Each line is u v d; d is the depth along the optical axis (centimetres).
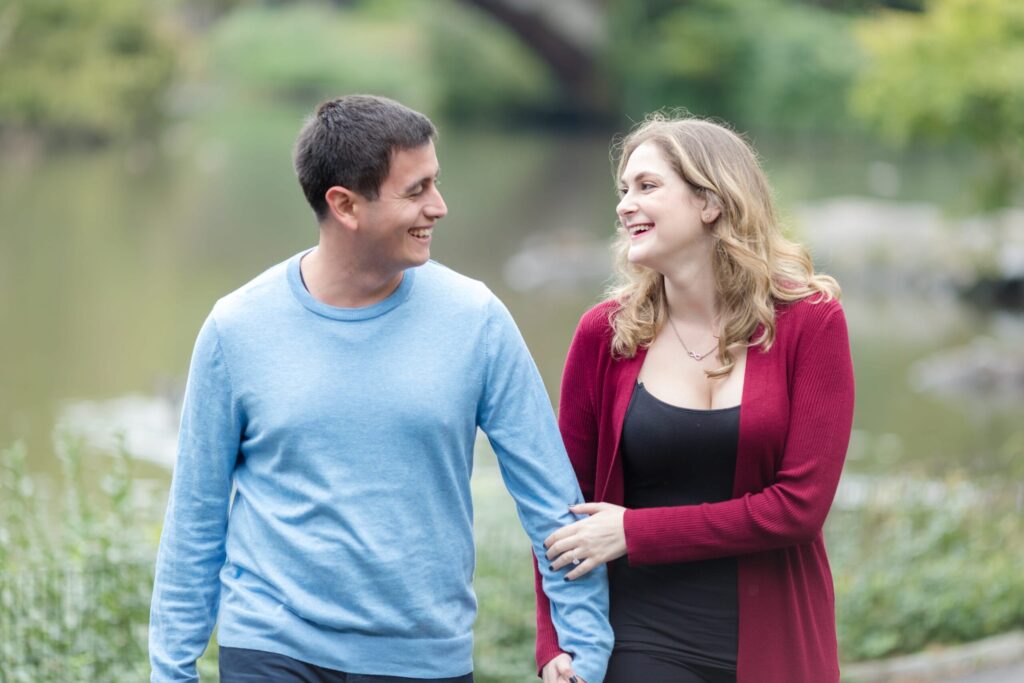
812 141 7788
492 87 9056
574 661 492
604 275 3909
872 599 1059
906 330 3341
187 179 5944
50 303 3284
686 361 502
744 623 488
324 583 453
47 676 712
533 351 2948
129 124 7194
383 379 458
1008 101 3192
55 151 6800
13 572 736
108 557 763
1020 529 1202
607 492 508
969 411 2512
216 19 12125
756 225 489
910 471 1325
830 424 481
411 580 457
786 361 488
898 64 3341
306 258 475
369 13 12725
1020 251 3825
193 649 475
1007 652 988
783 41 7994
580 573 489
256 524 464
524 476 488
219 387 466
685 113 524
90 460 1897
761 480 489
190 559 474
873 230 3972
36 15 6694
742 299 486
